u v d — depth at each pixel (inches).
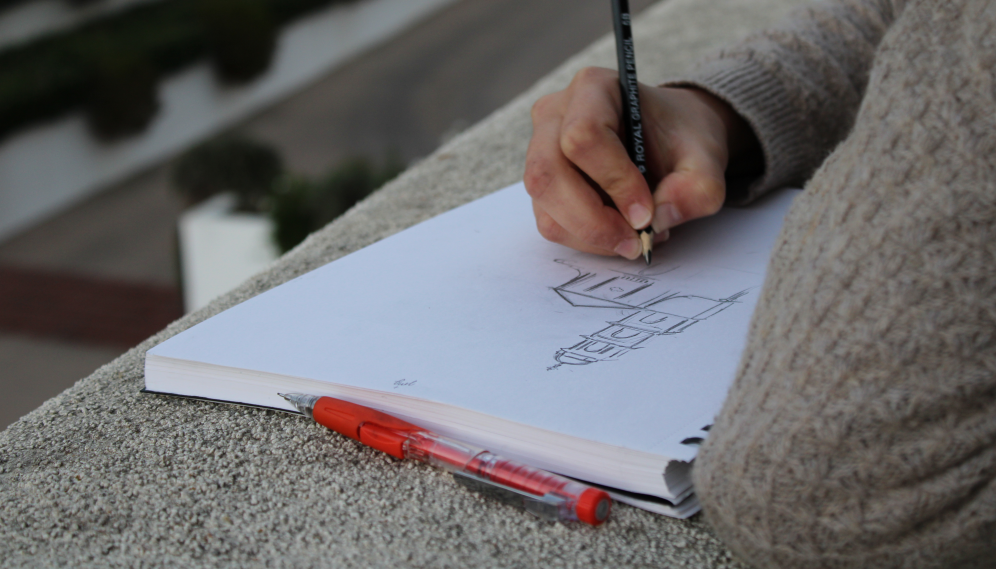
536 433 15.5
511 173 33.0
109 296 203.0
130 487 16.6
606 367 17.3
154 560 14.7
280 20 354.9
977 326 11.1
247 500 16.1
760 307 13.7
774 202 25.5
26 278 214.5
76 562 14.8
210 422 18.6
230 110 333.4
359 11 395.2
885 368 11.4
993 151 11.4
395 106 327.0
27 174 257.8
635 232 21.5
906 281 11.5
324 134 307.4
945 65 12.1
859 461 11.5
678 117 23.5
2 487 16.9
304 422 18.3
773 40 26.3
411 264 22.9
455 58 370.0
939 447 11.2
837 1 27.0
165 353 19.2
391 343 18.8
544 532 14.9
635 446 14.6
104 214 257.6
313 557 14.5
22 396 160.6
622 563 14.1
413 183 33.0
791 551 12.3
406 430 16.5
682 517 14.5
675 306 19.9
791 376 12.2
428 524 15.2
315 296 21.4
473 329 19.3
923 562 11.6
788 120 24.9
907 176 12.0
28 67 275.0
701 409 15.6
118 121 280.8
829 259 12.4
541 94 42.9
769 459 12.1
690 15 54.8
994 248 11.2
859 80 26.0
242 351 18.9
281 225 187.3
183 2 357.7
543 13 413.4
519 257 23.0
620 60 22.4
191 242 193.8
